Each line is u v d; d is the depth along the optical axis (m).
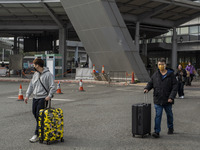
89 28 24.58
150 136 6.21
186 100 12.77
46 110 5.41
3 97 13.65
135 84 21.83
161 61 6.04
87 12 23.55
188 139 5.95
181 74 13.56
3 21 36.50
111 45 23.94
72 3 24.09
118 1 26.91
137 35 32.62
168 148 5.28
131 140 5.84
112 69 25.17
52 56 29.92
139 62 24.38
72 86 20.41
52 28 36.12
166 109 6.29
